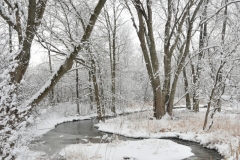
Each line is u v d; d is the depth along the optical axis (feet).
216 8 55.26
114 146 29.19
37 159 23.21
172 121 45.93
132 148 27.63
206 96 36.09
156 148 27.17
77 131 47.03
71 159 23.84
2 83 11.34
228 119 42.60
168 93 53.67
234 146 25.43
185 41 53.16
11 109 12.30
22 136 13.00
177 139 34.71
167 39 51.93
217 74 32.91
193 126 39.37
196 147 29.50
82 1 44.42
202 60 40.22
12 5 18.44
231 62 32.12
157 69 50.11
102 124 52.16
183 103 104.78
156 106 50.60
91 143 32.42
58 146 31.86
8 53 12.37
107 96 63.10
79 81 88.48
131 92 88.53
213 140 29.48
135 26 50.72
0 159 11.69
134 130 40.60
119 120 53.11
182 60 51.44
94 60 51.29
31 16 18.81
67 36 44.32
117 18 68.59
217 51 38.78
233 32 34.24
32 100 16.89
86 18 48.96
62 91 110.32
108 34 66.90
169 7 50.85
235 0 43.65
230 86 33.32
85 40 19.62
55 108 74.13
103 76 72.38
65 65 18.62
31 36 18.47
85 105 91.20
